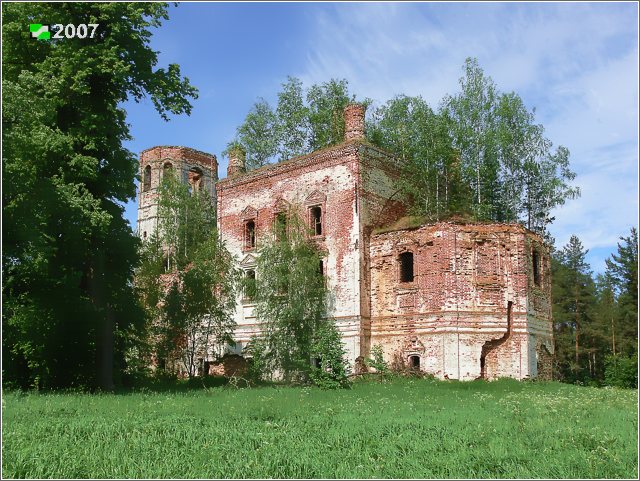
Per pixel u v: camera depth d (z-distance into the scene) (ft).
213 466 33.14
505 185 129.80
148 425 44.09
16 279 82.07
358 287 110.63
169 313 103.65
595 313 184.65
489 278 105.09
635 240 204.44
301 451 37.04
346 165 115.44
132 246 90.84
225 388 85.87
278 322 105.81
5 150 68.28
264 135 178.81
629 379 152.35
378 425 46.91
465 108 124.77
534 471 33.35
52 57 83.30
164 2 89.66
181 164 197.57
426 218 115.55
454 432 44.11
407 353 106.73
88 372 89.97
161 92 89.20
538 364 107.34
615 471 33.65
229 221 134.00
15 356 84.84
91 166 81.66
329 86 172.86
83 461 34.01
